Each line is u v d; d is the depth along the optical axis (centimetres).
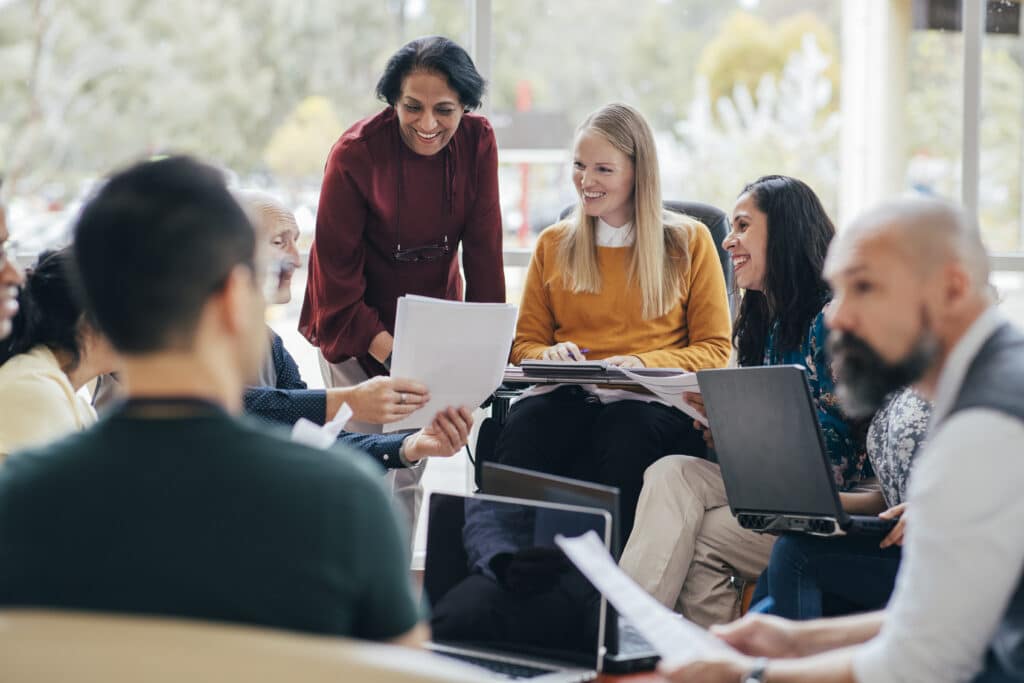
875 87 426
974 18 414
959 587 133
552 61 411
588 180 310
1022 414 133
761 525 224
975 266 144
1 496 97
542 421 290
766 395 215
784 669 143
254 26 402
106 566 94
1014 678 139
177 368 100
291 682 81
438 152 314
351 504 99
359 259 314
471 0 404
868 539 215
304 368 384
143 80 398
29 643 80
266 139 404
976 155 417
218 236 101
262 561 95
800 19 427
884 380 148
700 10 422
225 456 97
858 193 428
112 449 97
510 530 188
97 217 100
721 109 425
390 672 84
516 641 185
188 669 79
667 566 252
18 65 390
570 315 319
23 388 196
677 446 288
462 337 241
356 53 404
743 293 290
